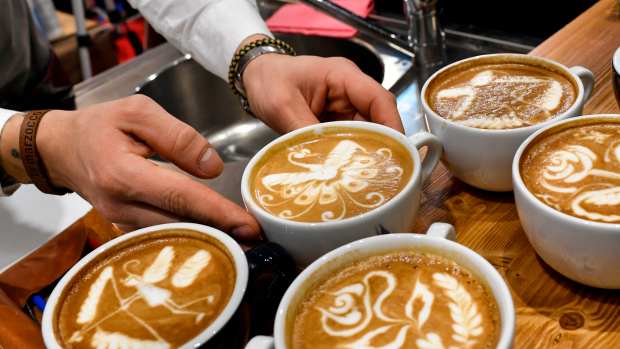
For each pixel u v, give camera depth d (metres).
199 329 0.51
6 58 1.37
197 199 0.64
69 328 0.54
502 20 1.29
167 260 0.59
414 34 1.14
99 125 0.70
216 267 0.57
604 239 0.50
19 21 1.38
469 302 0.46
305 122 0.81
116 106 0.72
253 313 0.58
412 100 1.05
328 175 0.65
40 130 0.75
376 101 0.76
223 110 1.40
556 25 1.25
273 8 1.48
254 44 0.95
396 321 0.46
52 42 2.38
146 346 0.51
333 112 0.86
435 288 0.48
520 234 0.66
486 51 1.15
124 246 0.61
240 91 0.98
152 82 1.29
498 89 0.73
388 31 1.16
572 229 0.51
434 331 0.45
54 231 0.82
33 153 0.75
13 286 0.74
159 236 0.62
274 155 0.71
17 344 0.64
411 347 0.44
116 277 0.58
